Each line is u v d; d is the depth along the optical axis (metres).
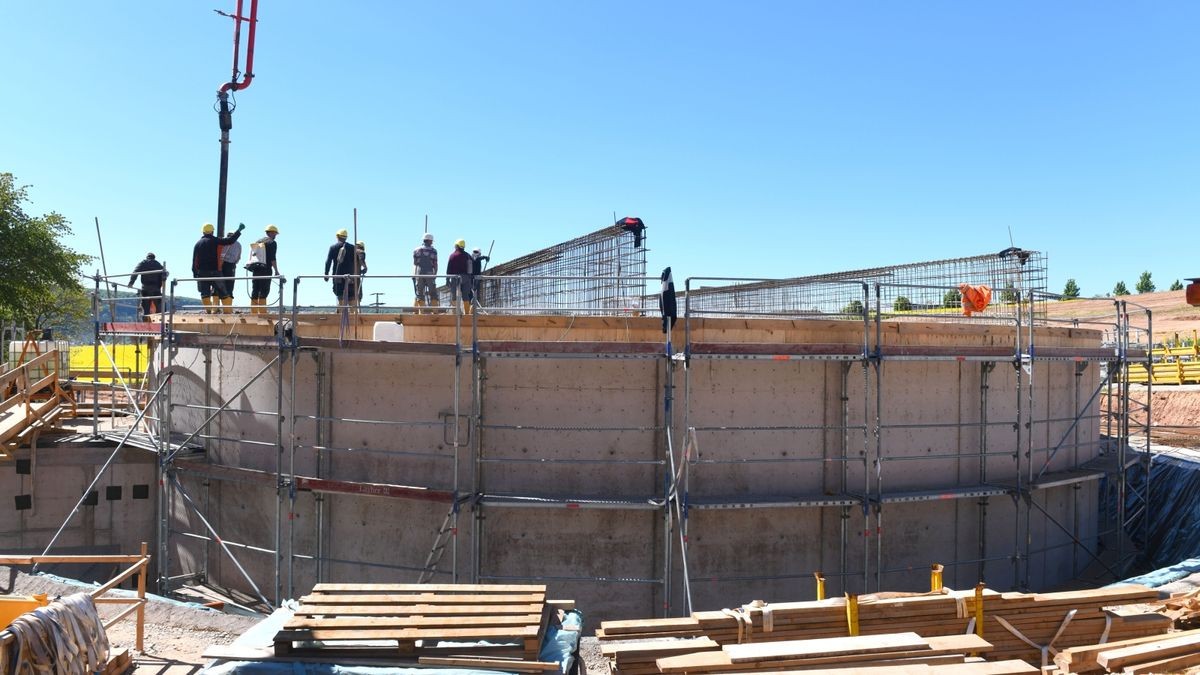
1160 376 40.59
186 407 16.81
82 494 18.02
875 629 9.91
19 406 19.88
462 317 14.93
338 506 15.41
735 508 13.86
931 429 15.71
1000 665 8.13
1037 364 17.42
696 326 14.74
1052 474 17.22
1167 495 20.91
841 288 25.67
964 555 15.98
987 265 21.28
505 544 14.57
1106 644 9.52
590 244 20.50
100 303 23.61
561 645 9.72
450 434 14.75
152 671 10.60
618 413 14.59
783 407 14.86
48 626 8.77
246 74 19.78
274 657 9.24
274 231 18.77
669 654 9.12
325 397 15.48
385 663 9.18
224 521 16.91
